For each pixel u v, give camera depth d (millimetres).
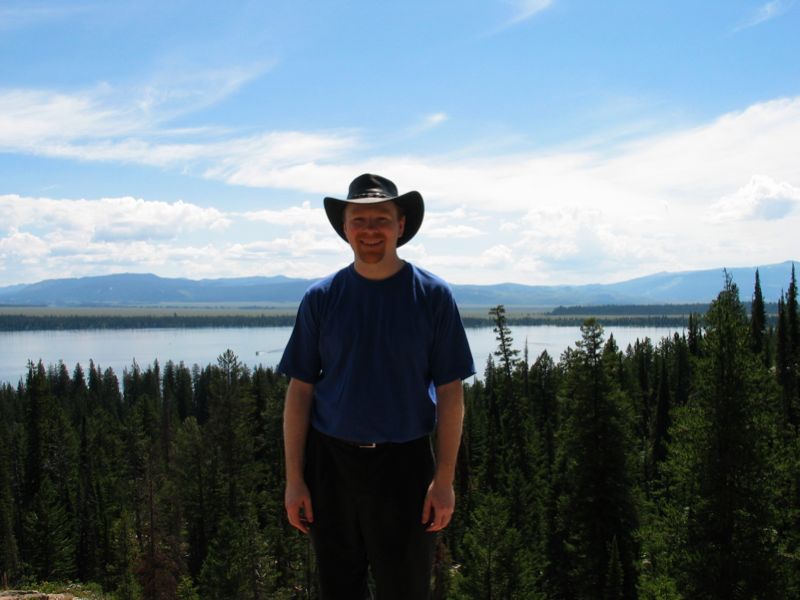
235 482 46938
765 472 17953
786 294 61594
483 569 24250
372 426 3645
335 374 3750
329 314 3750
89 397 100688
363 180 3787
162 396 107812
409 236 3898
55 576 46062
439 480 3691
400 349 3646
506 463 46281
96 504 51938
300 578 36781
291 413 3912
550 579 29422
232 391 53062
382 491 3666
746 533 17625
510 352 47938
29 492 61656
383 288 3699
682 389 75188
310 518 3857
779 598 16844
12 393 101938
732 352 18266
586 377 26000
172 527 43719
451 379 3750
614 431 25391
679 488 19516
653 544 20438
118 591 31750
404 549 3711
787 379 59062
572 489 26500
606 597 22250
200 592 36000
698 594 17484
